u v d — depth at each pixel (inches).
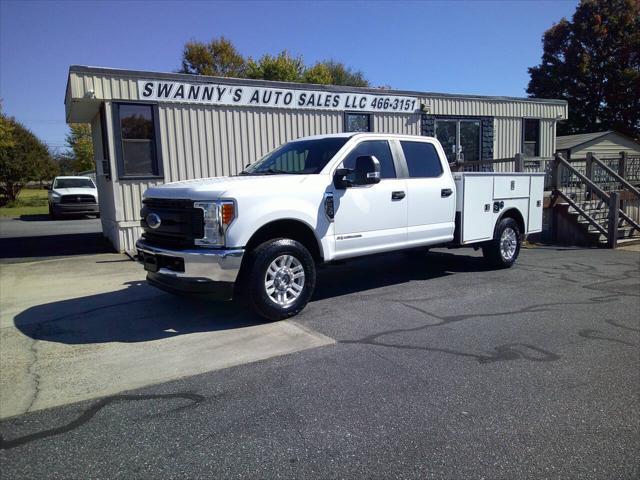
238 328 204.4
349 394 143.3
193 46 1636.3
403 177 262.4
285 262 212.5
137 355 175.9
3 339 196.4
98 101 385.7
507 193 321.4
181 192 205.9
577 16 1441.9
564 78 1455.5
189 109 418.9
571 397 141.6
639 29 1371.8
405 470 107.4
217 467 109.2
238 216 195.5
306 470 107.7
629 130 1416.1
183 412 133.9
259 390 146.6
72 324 214.7
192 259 193.2
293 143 271.4
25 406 138.6
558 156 490.6
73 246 469.4
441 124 583.2
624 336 194.1
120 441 120.0
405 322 211.2
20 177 1288.1
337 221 230.5
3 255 420.5
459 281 293.1
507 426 125.4
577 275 312.2
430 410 133.5
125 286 287.4
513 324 208.4
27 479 105.4
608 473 106.7
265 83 450.6
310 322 211.6
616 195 446.0
